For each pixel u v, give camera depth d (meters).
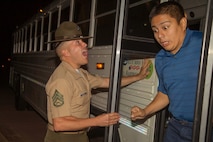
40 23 7.36
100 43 3.94
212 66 2.09
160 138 3.06
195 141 2.12
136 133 3.30
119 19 2.60
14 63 12.09
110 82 2.59
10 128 7.38
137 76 3.20
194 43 2.37
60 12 5.58
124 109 3.53
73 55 2.66
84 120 2.46
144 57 3.00
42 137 6.65
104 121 2.46
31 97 7.68
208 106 2.10
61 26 2.67
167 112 3.15
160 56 2.63
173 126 2.65
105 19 3.82
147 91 3.13
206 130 2.11
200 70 2.10
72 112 2.58
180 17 2.35
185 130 2.51
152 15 2.41
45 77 6.10
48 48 6.27
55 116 2.47
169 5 2.34
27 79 8.43
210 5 2.10
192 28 3.24
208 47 2.10
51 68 5.62
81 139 2.72
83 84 2.68
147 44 2.90
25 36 9.75
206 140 2.11
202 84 2.10
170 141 2.69
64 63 2.67
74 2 4.83
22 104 9.73
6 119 8.42
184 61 2.40
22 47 10.28
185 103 2.44
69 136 2.64
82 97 2.62
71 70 2.63
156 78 3.01
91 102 4.18
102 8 3.93
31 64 7.95
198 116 2.12
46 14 6.71
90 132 5.41
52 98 2.50
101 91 3.85
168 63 2.52
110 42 3.65
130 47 2.79
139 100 3.26
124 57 2.72
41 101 6.41
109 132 2.55
